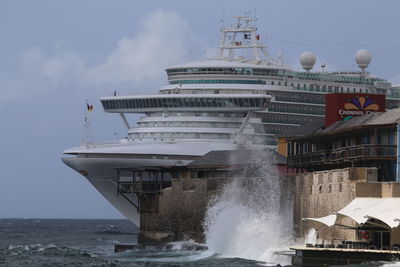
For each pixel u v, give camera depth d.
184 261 144.25
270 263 131.12
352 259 109.88
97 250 191.25
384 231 116.88
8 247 198.00
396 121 133.62
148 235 190.50
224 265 132.25
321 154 151.75
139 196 193.62
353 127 139.50
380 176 135.00
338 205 130.88
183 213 181.88
